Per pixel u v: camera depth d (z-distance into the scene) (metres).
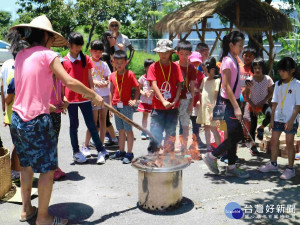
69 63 4.78
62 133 7.09
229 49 4.35
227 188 4.11
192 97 5.20
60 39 3.35
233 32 4.30
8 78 3.98
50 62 2.99
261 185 4.20
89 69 5.00
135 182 4.35
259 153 5.60
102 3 24.08
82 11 23.53
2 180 3.71
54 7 23.16
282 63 4.30
